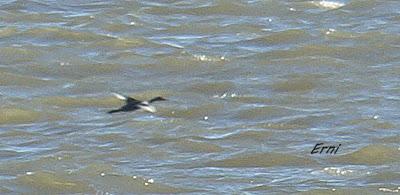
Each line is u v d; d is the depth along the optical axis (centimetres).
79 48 3362
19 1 3694
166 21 3566
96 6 3675
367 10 3622
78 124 2900
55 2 3700
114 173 2667
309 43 3388
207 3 3666
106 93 3080
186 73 3209
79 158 2730
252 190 2592
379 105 3000
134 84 3144
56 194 2606
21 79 3148
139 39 3416
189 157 2741
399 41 3403
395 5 3653
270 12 3622
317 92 3083
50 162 2709
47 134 2850
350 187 2603
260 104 3011
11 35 3447
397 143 2794
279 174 2666
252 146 2786
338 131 2866
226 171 2678
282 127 2886
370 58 3300
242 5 3647
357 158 2733
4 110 2961
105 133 2845
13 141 2817
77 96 3058
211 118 2939
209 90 3100
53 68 3231
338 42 3397
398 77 3164
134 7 3659
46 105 3000
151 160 2730
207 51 3334
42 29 3472
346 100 3030
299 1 3681
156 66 3244
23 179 2647
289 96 3058
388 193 2583
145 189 2612
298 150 2766
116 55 3309
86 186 2627
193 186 2611
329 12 3622
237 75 3189
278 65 3250
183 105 3005
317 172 2673
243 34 3469
